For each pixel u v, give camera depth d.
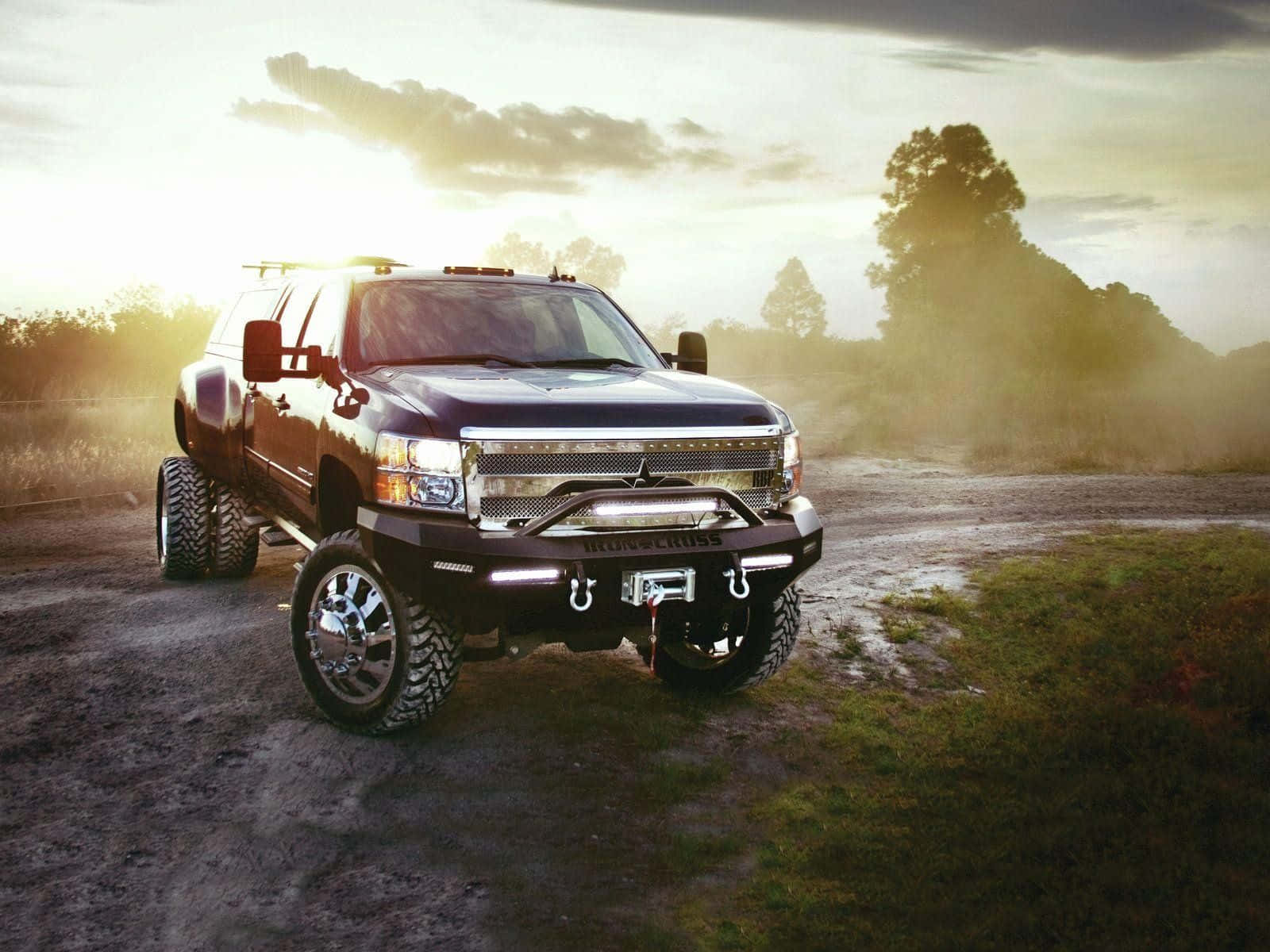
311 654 5.05
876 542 9.98
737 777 4.74
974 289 53.56
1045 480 14.48
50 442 13.88
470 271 6.15
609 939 3.42
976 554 9.26
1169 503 12.46
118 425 14.98
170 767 4.61
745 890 3.77
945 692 5.96
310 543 5.83
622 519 4.48
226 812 4.20
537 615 4.48
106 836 3.99
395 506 4.43
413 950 3.32
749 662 5.50
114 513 11.15
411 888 3.69
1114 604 7.47
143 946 3.29
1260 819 4.21
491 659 4.80
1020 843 4.02
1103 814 4.30
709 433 4.70
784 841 4.14
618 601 4.45
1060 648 6.55
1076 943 3.36
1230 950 3.31
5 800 4.27
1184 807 4.32
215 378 7.27
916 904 3.65
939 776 4.77
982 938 3.39
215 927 3.41
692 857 3.98
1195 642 6.39
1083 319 41.22
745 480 4.88
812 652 6.53
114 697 5.45
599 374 5.34
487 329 5.69
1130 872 3.75
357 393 4.89
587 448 4.44
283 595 7.53
